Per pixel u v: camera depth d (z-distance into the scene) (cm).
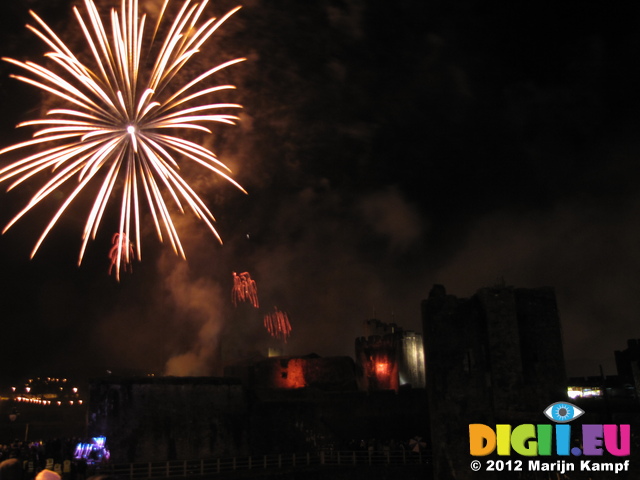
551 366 4091
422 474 4647
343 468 4694
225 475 4391
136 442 4616
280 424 5241
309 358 6750
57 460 3522
